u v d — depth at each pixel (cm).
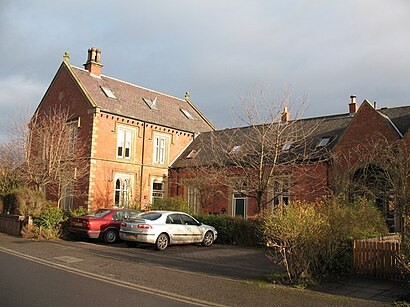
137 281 978
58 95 2947
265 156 1892
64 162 2470
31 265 1155
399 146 1766
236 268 1189
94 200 2567
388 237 1290
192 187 2628
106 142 2677
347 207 1305
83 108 2712
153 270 1122
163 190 3011
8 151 2677
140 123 2892
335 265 1065
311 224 982
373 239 1193
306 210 1019
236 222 1808
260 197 1855
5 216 2191
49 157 2328
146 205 2670
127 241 1691
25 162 2494
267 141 1870
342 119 2489
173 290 895
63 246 1605
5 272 1027
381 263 1041
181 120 3309
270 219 1037
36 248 1530
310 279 966
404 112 2123
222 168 2184
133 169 2820
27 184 2534
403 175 1580
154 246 1638
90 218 1777
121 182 2761
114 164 2709
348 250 1102
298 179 2077
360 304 795
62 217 1920
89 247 1609
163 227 1579
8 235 2005
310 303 801
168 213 1644
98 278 1003
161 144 3047
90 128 2630
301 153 2150
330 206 1123
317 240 985
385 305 787
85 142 2641
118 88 3059
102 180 2633
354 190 1853
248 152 2008
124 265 1193
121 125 2780
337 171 2017
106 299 788
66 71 2909
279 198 2258
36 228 1875
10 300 744
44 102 3075
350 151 2008
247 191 2027
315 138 2395
